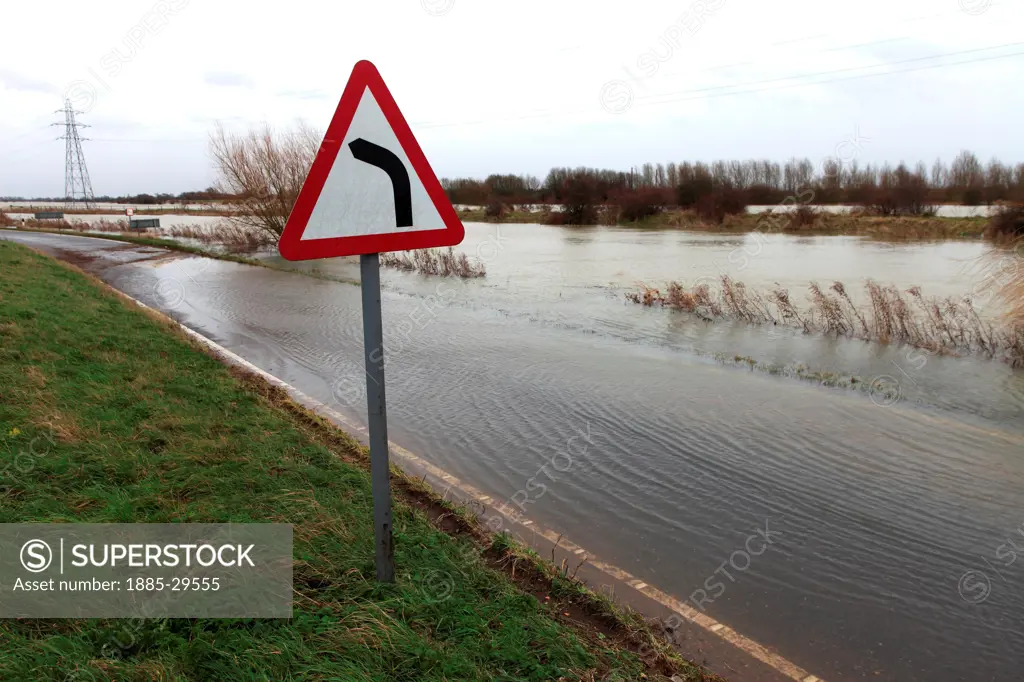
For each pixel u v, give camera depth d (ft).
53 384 18.30
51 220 156.35
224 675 7.50
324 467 15.17
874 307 36.27
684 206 145.28
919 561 13.15
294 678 7.52
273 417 18.69
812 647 10.56
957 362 29.55
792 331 37.22
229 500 12.38
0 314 26.00
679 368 28.96
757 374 27.89
